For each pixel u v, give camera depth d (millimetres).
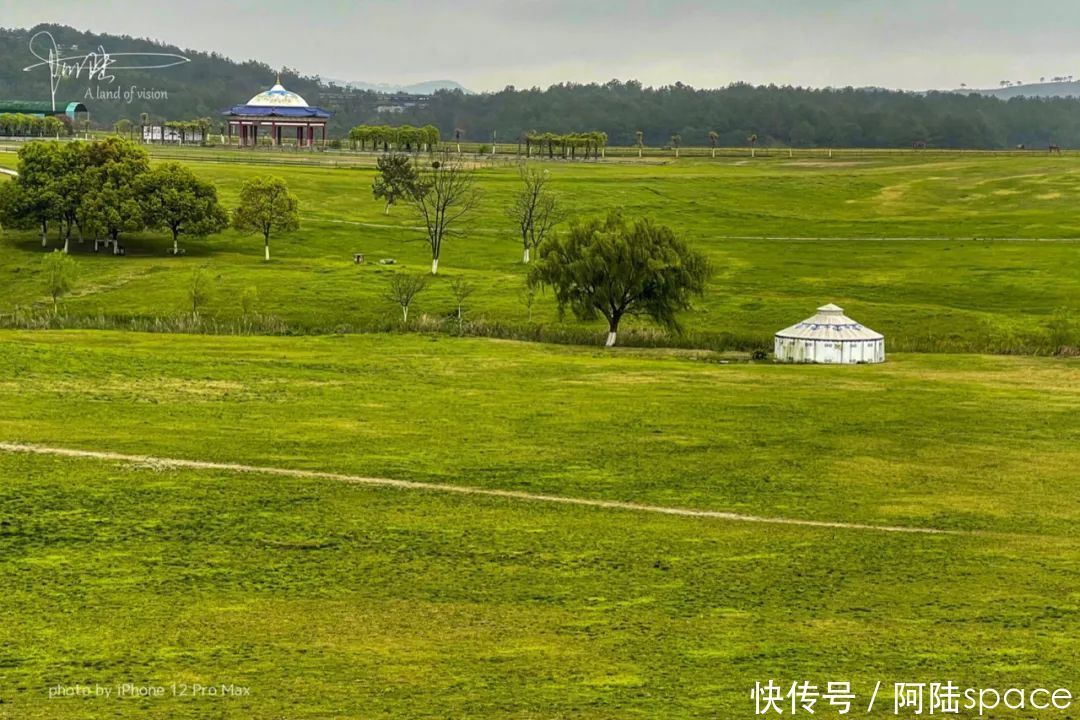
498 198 182500
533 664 29156
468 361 78000
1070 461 53188
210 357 74500
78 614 32031
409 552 37875
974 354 87188
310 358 76438
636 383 71562
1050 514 44469
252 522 40469
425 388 67750
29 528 38906
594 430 57188
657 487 46969
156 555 36969
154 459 47938
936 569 37250
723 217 178000
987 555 38844
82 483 43938
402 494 44625
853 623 32406
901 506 45125
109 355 71438
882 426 59844
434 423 57781
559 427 57625
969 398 68125
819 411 63438
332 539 38938
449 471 48219
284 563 36531
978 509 44938
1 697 26938
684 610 33219
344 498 43688
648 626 31906
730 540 40062
